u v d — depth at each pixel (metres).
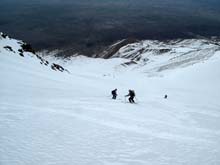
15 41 64.19
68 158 11.25
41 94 25.59
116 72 182.88
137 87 66.56
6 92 22.91
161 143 15.05
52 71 55.41
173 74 95.56
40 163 10.38
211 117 28.55
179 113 28.83
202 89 68.19
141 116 22.78
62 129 14.64
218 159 13.61
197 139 17.38
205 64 93.31
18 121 14.70
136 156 12.60
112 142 13.98
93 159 11.57
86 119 17.78
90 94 33.38
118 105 26.47
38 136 13.00
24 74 36.91
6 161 10.05
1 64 39.19
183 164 12.46
